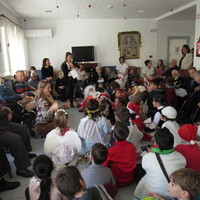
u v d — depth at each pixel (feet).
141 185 6.01
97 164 5.66
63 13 21.93
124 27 26.68
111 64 27.27
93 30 26.21
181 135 6.55
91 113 8.66
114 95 14.93
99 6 19.45
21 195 6.92
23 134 9.07
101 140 8.63
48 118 10.57
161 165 5.36
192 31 27.78
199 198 3.95
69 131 8.31
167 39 27.71
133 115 9.97
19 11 20.35
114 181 5.90
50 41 25.72
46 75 21.63
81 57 25.98
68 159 8.29
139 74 27.07
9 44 17.10
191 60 19.93
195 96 12.58
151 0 17.84
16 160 7.79
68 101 17.57
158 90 13.35
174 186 4.05
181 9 20.59
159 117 10.25
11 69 17.46
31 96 13.82
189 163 5.90
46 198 4.13
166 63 28.25
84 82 20.88
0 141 7.57
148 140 10.27
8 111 8.83
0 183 7.14
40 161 4.68
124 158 6.69
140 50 27.50
